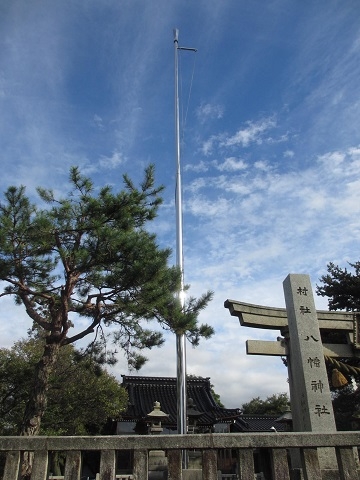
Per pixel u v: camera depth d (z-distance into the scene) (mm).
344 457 5441
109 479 4996
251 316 11359
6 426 17312
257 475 10547
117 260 11445
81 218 11883
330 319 11719
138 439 5289
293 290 10742
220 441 5367
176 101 18188
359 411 19547
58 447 5203
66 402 18922
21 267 11633
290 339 10680
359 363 12586
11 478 4957
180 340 12867
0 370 17641
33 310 12656
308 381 9680
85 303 12672
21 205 11359
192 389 29078
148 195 13023
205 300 12812
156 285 11289
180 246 14984
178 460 5242
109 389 20234
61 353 19891
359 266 19531
